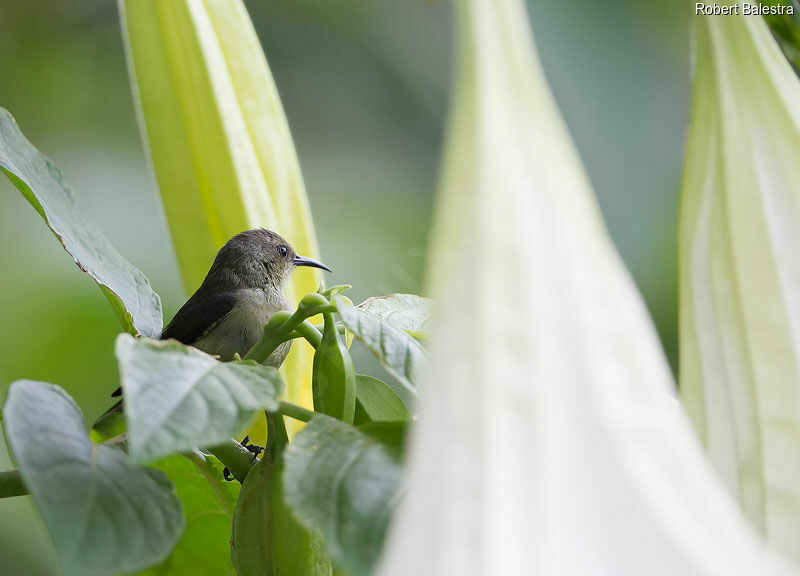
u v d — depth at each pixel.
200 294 5.25
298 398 3.58
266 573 3.39
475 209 3.21
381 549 3.31
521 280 3.20
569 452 3.19
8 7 6.05
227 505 3.50
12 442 3.33
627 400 3.19
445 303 3.20
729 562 3.18
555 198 3.21
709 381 3.32
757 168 3.32
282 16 6.19
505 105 3.21
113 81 6.17
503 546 3.18
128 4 3.59
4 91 5.95
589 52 5.04
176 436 3.31
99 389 5.25
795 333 3.31
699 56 3.33
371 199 5.93
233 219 3.59
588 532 3.18
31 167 3.58
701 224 3.33
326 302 3.41
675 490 3.19
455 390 3.19
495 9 3.22
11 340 5.20
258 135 3.60
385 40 6.20
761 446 3.30
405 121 6.17
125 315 3.57
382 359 3.37
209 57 3.59
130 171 5.91
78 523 3.32
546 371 3.19
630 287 3.21
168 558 3.53
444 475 3.19
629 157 5.00
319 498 3.32
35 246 5.36
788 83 3.32
